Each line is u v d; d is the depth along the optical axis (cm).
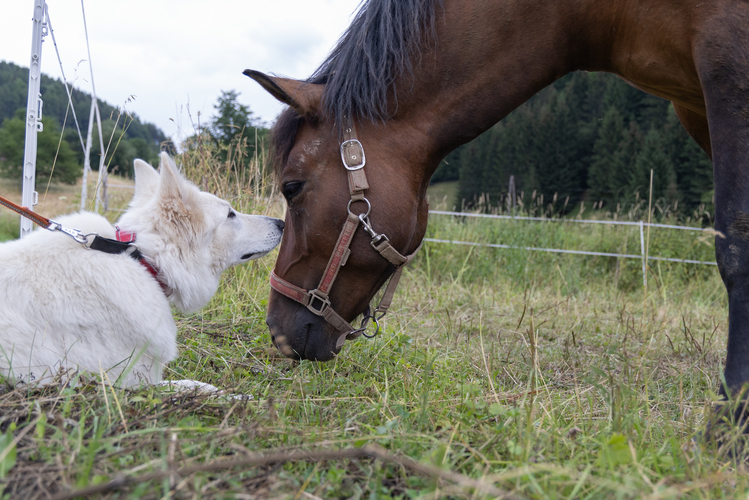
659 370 377
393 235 243
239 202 538
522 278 793
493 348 385
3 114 5988
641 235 898
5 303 224
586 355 410
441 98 249
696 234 934
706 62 207
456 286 696
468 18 245
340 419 219
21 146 3672
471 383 276
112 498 132
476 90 249
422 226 271
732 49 201
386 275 258
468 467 173
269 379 292
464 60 246
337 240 243
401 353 353
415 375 299
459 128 254
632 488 143
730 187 202
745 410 186
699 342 458
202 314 411
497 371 317
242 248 310
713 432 187
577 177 3509
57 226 246
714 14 206
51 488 138
